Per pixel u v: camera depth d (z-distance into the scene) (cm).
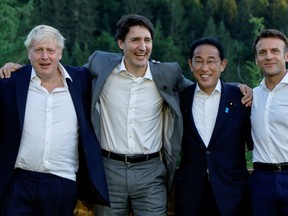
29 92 355
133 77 374
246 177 374
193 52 379
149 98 377
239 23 5516
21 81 355
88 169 359
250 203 366
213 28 4747
